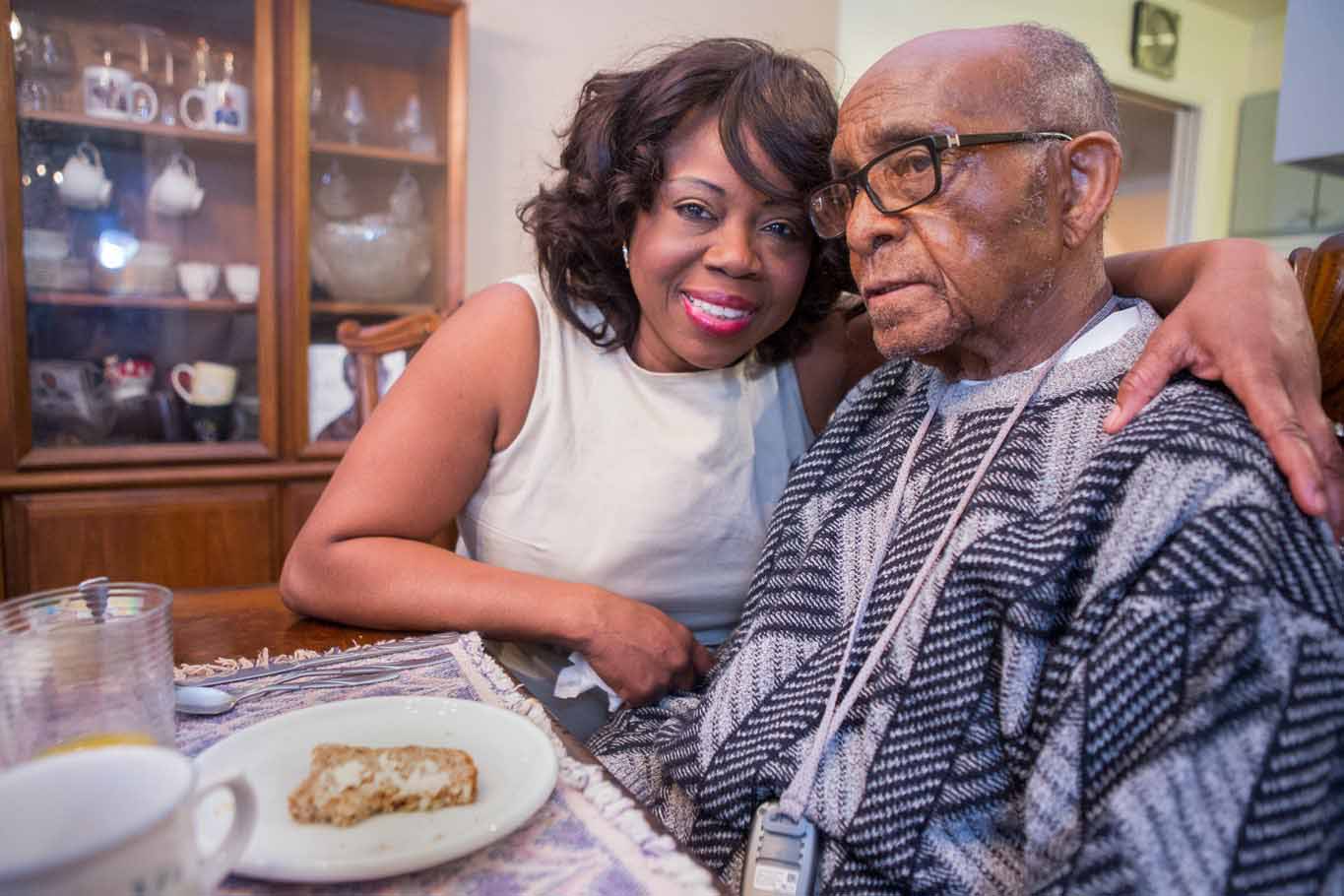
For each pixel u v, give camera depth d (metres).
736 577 0.99
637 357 0.99
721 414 0.97
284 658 0.73
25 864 0.25
